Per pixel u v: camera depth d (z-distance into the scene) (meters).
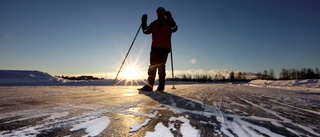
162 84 5.29
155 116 1.77
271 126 1.59
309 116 2.11
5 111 1.92
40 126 1.38
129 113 1.88
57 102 2.59
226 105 2.67
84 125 1.43
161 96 3.63
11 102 2.56
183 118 1.72
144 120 1.61
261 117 1.93
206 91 5.42
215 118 1.78
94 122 1.51
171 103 2.65
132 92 4.60
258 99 3.69
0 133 1.22
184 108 2.25
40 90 4.90
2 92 4.15
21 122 1.49
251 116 1.95
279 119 1.87
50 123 1.47
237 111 2.21
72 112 1.89
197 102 2.87
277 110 2.43
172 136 1.23
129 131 1.31
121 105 2.36
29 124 1.43
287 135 1.36
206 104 2.68
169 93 4.41
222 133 1.33
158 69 5.25
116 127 1.39
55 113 1.84
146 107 2.25
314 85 14.55
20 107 2.17
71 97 3.24
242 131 1.40
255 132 1.39
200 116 1.83
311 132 1.46
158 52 5.20
